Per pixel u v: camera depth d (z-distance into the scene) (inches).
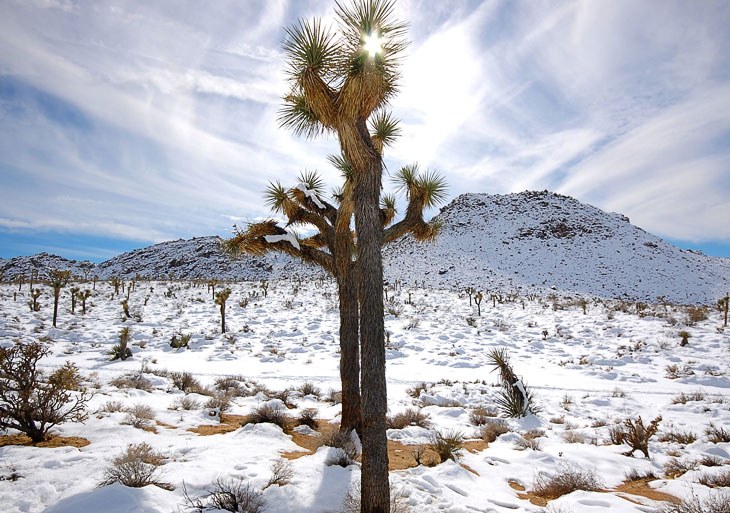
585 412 411.8
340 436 249.9
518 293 2444.6
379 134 241.1
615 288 2721.5
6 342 745.0
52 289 1647.4
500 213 4402.1
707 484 211.6
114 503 140.6
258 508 155.4
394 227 233.8
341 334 271.4
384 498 146.0
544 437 319.6
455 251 3538.4
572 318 1235.2
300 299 1641.2
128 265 4766.2
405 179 233.5
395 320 1221.7
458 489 199.9
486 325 1178.6
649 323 1031.0
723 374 572.4
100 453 202.8
